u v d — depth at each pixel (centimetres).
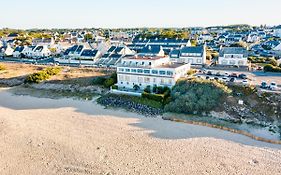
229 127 4838
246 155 3881
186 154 3931
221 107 5397
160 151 4025
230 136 4506
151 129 4825
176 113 5547
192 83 6041
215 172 3478
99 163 3722
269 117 4978
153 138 4453
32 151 4072
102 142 4334
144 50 9694
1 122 5216
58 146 4206
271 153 3931
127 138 4469
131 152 4006
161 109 5788
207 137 4475
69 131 4778
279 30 19762
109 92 6906
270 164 3647
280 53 11225
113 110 5900
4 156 3938
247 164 3653
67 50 12031
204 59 9425
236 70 7900
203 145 4194
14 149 4141
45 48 13688
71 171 3550
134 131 4738
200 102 5488
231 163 3678
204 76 7006
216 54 11069
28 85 8250
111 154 3956
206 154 3919
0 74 9456
